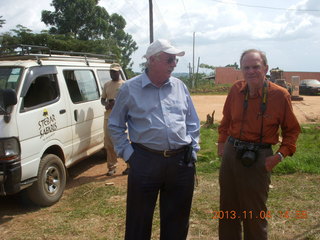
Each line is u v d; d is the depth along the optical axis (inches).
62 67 217.6
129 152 112.9
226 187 121.1
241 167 113.4
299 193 194.2
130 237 115.5
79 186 220.7
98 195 202.4
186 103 118.0
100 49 1085.8
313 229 151.9
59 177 195.8
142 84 110.3
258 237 116.4
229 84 1747.0
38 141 179.6
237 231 126.3
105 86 238.2
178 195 116.0
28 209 184.1
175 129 110.2
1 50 212.5
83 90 237.9
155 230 155.3
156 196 114.5
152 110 109.8
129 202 114.7
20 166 164.6
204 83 1866.4
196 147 119.1
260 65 106.9
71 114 215.8
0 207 187.5
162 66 106.6
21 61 190.7
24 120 170.6
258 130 111.3
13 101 157.9
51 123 193.0
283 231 151.1
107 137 236.1
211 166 248.8
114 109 116.0
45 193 184.1
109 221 166.2
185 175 115.3
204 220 164.2
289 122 111.7
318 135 367.9
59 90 206.8
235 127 116.2
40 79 193.9
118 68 238.8
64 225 162.9
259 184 112.1
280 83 563.5
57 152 205.9
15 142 162.9
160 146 109.4
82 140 230.1
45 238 151.2
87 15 1256.8
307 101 901.8
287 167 233.8
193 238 148.3
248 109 112.9
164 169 110.8
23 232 156.9
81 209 181.8
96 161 284.2
